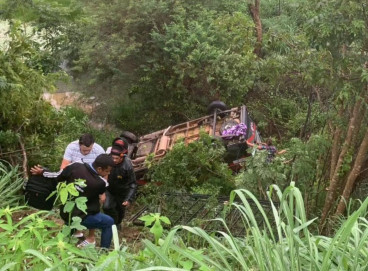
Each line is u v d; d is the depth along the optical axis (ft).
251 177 25.70
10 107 31.30
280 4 68.13
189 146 32.37
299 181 25.23
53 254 12.60
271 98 46.68
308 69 22.90
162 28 49.52
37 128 33.94
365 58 21.91
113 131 49.39
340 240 11.86
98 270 10.80
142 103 50.42
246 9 57.06
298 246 12.51
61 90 57.16
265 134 45.29
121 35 49.14
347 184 22.13
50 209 21.65
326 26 21.03
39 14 54.75
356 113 21.94
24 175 28.84
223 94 47.11
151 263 12.20
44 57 50.16
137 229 26.23
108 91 51.03
